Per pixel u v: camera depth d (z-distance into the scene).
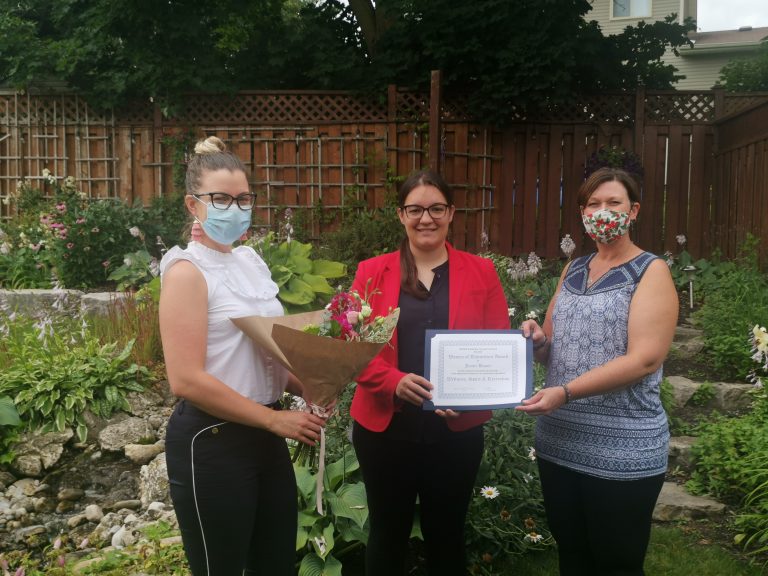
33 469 4.49
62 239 7.51
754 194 7.16
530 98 8.46
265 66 10.10
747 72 11.34
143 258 7.52
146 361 5.32
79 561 3.49
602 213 2.37
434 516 2.69
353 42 10.76
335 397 2.15
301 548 3.09
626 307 2.32
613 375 2.23
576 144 8.84
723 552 3.52
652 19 17.98
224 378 2.04
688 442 4.47
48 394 4.80
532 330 2.55
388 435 2.61
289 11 11.99
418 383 2.43
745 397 5.00
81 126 9.23
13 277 7.73
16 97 9.19
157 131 9.13
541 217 8.98
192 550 2.07
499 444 3.55
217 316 2.03
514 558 3.39
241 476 2.04
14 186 9.34
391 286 2.67
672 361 5.69
